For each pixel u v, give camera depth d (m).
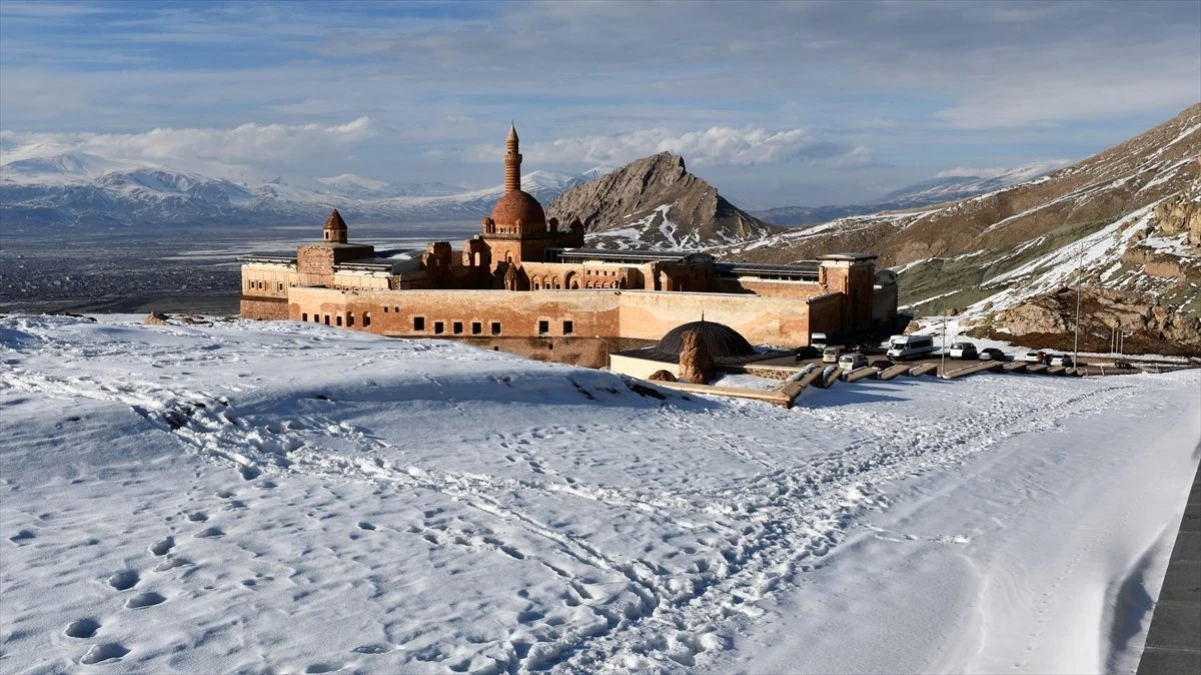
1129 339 93.88
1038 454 36.41
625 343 88.50
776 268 99.94
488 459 28.16
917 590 19.97
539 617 16.95
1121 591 19.05
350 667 14.52
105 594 16.70
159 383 30.08
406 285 99.38
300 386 31.30
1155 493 29.83
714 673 15.52
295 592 17.23
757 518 24.31
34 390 29.02
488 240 105.50
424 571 18.69
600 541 21.34
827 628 17.69
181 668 14.20
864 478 30.05
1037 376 70.31
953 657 16.86
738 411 41.66
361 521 21.50
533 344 90.44
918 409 46.56
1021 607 19.11
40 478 22.67
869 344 85.50
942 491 28.92
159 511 21.36
